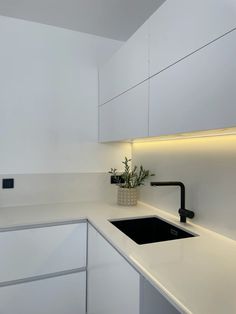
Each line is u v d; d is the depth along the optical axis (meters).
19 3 1.74
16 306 1.46
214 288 0.76
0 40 1.88
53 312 1.55
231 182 1.20
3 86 1.88
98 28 2.09
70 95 2.11
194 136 1.39
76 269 1.61
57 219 1.55
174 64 1.14
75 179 2.11
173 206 1.65
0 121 1.87
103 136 2.06
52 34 2.05
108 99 1.95
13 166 1.91
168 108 1.19
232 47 0.84
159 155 1.82
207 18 0.95
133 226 1.62
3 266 1.42
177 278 0.82
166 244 1.14
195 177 1.44
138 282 0.94
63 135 2.08
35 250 1.50
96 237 1.45
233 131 1.10
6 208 1.83
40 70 2.00
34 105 1.98
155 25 1.29
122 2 1.73
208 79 0.94
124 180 2.10
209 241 1.18
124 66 1.67
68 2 1.74
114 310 1.16
